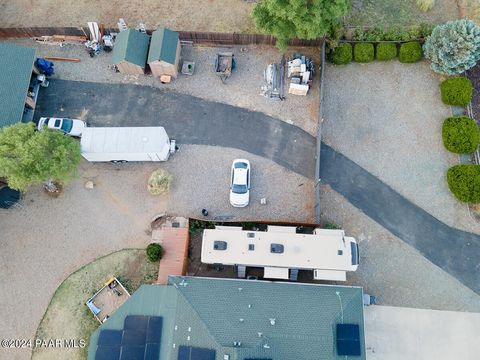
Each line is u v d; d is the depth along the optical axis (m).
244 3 53.16
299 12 44.31
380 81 50.00
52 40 51.62
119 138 44.72
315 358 35.41
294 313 37.16
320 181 46.50
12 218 45.25
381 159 47.31
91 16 52.91
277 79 50.03
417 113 48.78
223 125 48.62
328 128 48.38
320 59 50.75
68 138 42.62
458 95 47.47
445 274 43.44
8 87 45.59
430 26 50.53
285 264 40.25
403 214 45.41
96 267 43.66
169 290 38.75
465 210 45.38
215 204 45.72
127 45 47.66
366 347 40.94
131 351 37.09
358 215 45.38
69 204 45.78
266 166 47.09
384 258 43.94
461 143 45.88
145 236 44.72
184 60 50.97
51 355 40.94
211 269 43.66
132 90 49.94
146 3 53.16
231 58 49.91
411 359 40.66
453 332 41.53
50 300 42.62
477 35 45.94
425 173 46.72
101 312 41.97
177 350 36.03
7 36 51.69
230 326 36.28
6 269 43.59
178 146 47.75
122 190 46.28
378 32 50.28
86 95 49.75
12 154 40.50
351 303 37.94
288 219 45.25
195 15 52.75
